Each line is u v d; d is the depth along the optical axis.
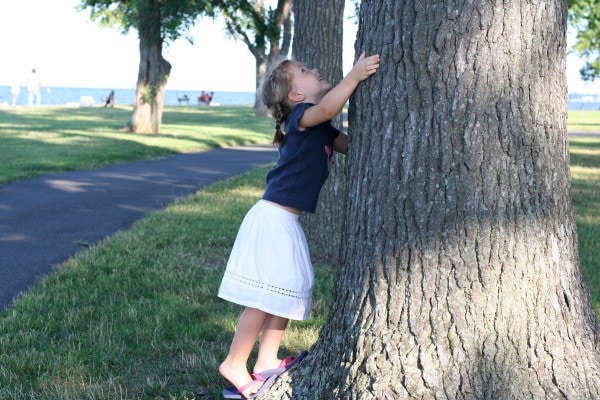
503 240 3.14
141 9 24.12
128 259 7.32
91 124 30.22
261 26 28.58
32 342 4.90
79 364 4.52
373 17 3.31
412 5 3.17
